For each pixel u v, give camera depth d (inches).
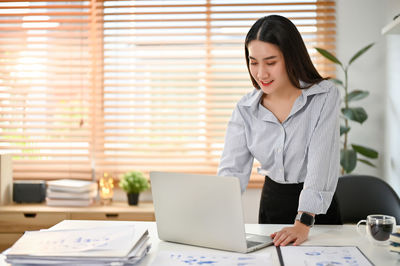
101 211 117.2
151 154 133.1
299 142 65.8
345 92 121.3
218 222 52.7
